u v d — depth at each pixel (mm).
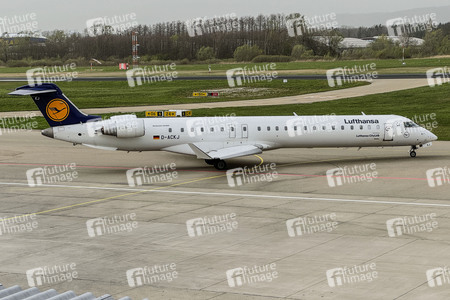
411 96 88812
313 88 103062
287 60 168875
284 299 19672
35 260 24562
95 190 38719
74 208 33781
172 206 33750
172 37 185625
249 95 97562
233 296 20078
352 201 34031
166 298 20078
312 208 32531
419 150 52844
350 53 181125
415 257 23609
